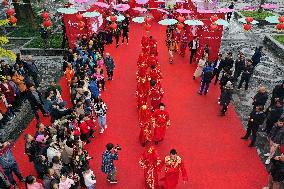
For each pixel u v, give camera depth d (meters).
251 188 10.63
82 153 9.95
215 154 12.22
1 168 10.21
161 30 26.58
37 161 10.05
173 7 28.41
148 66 16.38
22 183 10.88
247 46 22.75
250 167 11.56
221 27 19.03
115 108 15.26
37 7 30.55
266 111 13.55
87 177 9.62
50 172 8.70
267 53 21.61
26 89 15.34
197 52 19.39
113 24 20.22
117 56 21.31
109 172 10.42
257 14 28.59
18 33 25.20
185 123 14.11
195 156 12.11
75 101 12.84
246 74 16.05
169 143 12.84
